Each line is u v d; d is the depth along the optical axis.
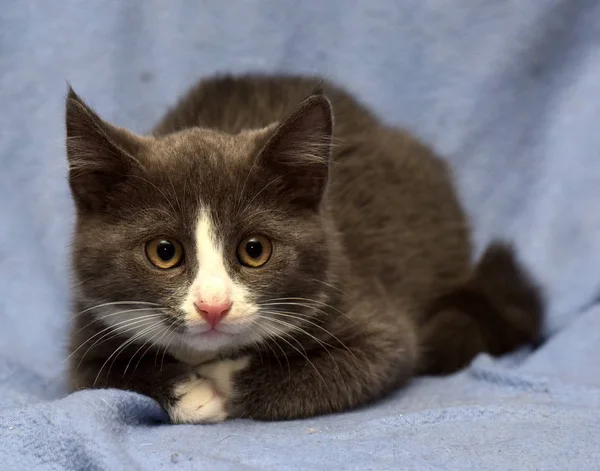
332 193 0.56
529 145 0.68
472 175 0.68
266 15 0.67
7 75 0.64
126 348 0.47
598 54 0.66
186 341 0.46
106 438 0.40
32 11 0.64
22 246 0.62
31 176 0.64
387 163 0.60
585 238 0.63
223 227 0.46
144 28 0.65
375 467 0.40
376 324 0.50
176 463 0.40
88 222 0.47
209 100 0.59
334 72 0.67
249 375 0.48
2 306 0.60
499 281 0.59
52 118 0.64
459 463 0.40
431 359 0.56
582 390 0.49
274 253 0.47
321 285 0.48
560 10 0.66
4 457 0.40
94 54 0.65
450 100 0.68
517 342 0.58
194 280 0.45
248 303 0.46
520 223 0.67
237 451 0.42
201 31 0.66
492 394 0.50
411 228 0.59
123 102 0.65
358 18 0.67
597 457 0.41
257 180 0.47
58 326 0.58
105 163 0.46
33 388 0.51
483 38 0.67
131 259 0.46
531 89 0.67
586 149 0.65
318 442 0.43
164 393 0.47
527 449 0.42
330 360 0.48
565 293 0.60
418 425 0.45
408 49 0.68
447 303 0.58
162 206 0.46
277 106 0.59
